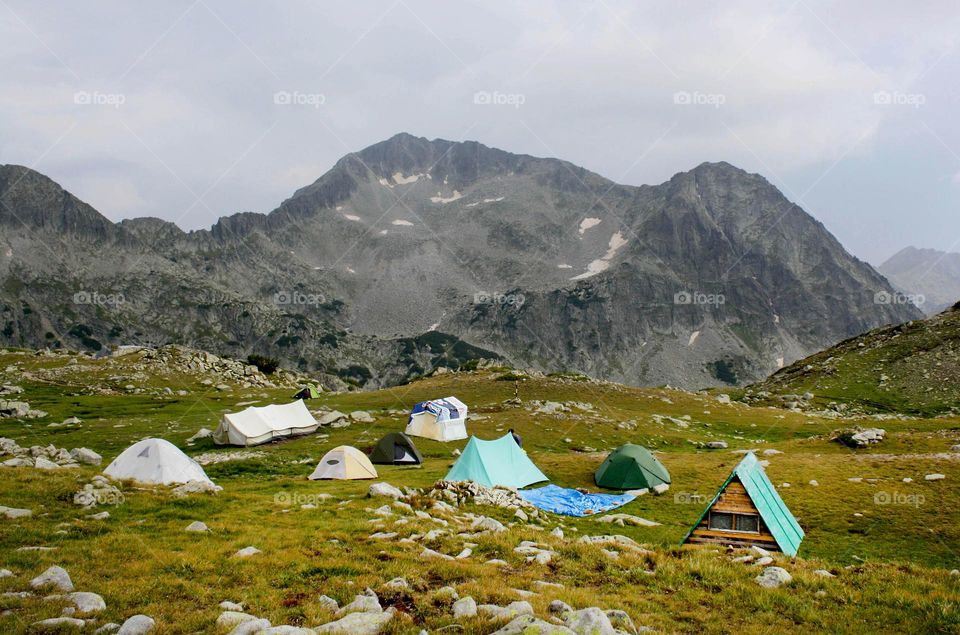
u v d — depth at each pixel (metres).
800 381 146.62
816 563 21.61
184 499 27.39
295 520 25.34
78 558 18.08
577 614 13.82
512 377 129.75
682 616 16.17
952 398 117.81
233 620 13.84
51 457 46.16
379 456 59.75
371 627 13.52
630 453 49.84
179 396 110.50
